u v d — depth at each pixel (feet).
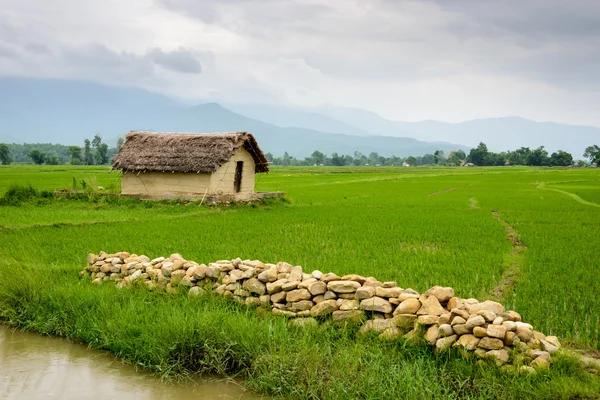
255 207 90.33
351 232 60.75
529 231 64.75
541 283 35.09
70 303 28.43
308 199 119.96
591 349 23.13
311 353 21.93
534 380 19.62
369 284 25.93
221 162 89.10
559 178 246.88
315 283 26.27
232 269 29.68
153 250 45.27
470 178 250.16
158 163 92.27
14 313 28.53
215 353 22.85
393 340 23.15
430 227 66.49
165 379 22.06
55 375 22.30
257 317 25.99
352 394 19.48
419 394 19.11
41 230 56.03
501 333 21.09
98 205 84.43
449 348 21.85
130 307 27.32
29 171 258.16
